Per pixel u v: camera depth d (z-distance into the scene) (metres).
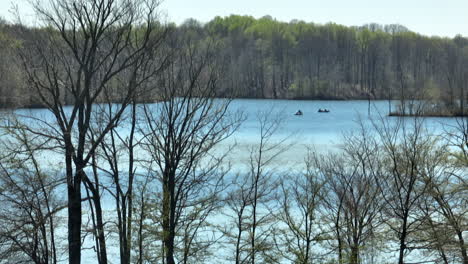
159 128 18.36
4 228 21.33
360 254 21.58
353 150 30.08
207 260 22.70
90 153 17.03
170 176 18.36
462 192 20.95
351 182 21.75
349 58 162.38
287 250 22.16
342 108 109.75
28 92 17.92
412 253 24.45
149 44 17.66
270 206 26.00
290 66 154.62
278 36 157.50
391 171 21.45
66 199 26.88
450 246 20.39
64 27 16.58
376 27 197.88
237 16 181.38
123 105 17.27
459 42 136.12
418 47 138.50
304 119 82.25
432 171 20.66
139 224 19.20
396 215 20.66
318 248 24.09
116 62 19.42
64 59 18.25
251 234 21.77
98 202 18.31
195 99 18.45
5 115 18.30
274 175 30.50
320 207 25.48
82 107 17.00
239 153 39.44
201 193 25.59
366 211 20.55
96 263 22.92
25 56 17.09
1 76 18.00
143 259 19.98
